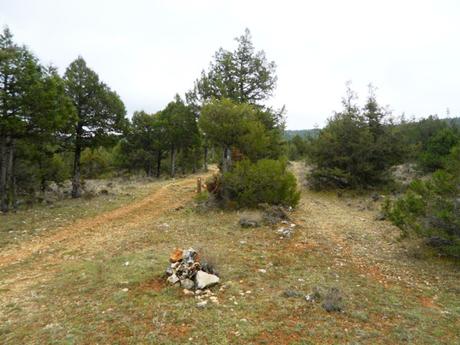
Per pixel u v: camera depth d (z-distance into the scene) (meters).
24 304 7.42
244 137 18.20
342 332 6.14
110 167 52.34
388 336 6.09
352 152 24.62
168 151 48.47
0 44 17.30
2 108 16.81
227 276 8.62
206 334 5.93
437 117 38.53
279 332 6.08
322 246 11.77
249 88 23.59
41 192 28.92
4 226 15.21
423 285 8.73
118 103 24.77
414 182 11.39
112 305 7.09
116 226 15.39
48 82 18.52
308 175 26.56
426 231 10.37
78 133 23.98
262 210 16.88
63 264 10.35
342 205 20.59
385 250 11.63
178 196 23.16
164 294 7.55
